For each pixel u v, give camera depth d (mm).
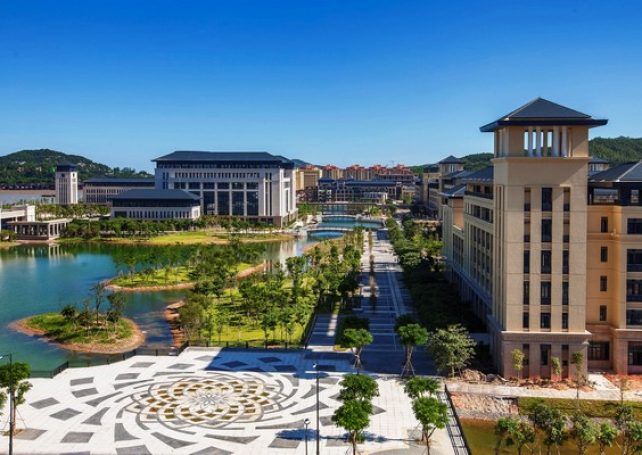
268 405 78812
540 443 69688
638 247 86875
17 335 120750
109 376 90375
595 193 91562
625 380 83375
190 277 183875
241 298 151000
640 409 75125
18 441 67938
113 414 75750
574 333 84750
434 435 70375
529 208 85188
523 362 85812
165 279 179875
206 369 93688
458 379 86875
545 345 85500
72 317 123188
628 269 87375
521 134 85000
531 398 78938
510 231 85500
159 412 76375
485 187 119625
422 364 95062
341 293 141125
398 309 137500
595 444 68375
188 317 113625
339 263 186500
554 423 61250
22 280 183750
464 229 136250
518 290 85812
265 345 106625
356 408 62844
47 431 70625
